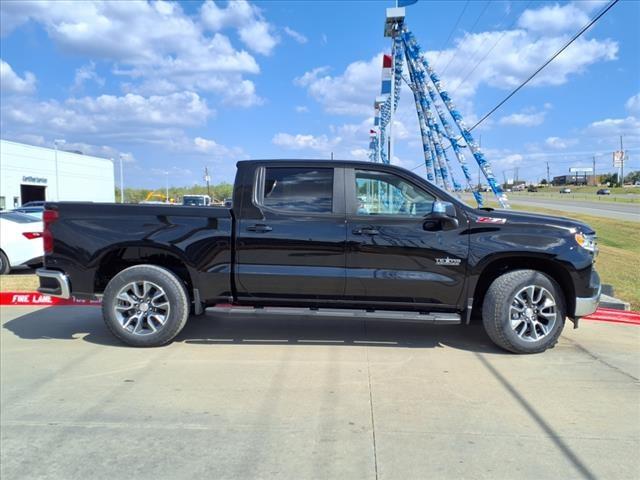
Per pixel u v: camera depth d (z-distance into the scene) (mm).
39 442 3658
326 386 4691
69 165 59438
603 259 13219
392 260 5594
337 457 3441
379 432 3795
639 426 3920
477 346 5973
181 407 4238
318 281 5660
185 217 5809
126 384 4746
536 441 3668
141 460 3410
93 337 6324
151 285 5816
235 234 5711
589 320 7227
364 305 5762
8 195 49531
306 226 5656
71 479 3193
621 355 5641
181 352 5719
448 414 4105
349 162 5828
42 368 5191
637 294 8711
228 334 6449
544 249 5500
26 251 11219
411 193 5742
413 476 3217
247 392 4551
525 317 5602
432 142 25203
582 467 3330
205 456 3457
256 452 3508
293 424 3928
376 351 5766
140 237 5785
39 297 8234
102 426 3902
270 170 5848
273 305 5883
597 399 4418
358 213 5688
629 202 65938
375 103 29312
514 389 4629
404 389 4621
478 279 5617
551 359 5500
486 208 6051
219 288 5805
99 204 5977
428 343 6086
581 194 104750
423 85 22266
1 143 48469
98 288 6113
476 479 3186
